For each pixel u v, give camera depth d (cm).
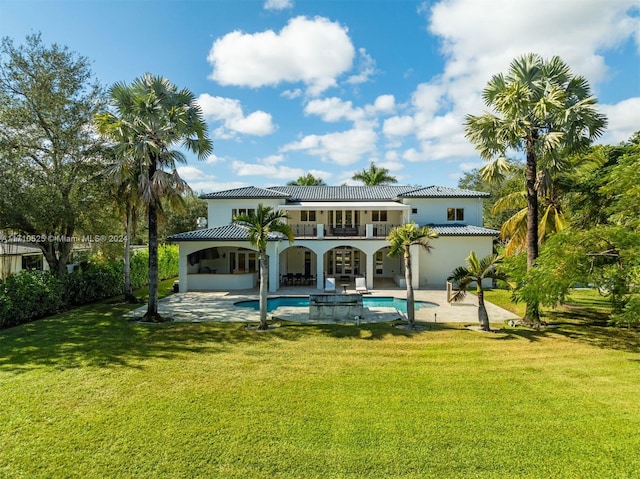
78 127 2339
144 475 657
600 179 1947
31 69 2234
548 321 1975
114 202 2458
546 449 742
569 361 1312
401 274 3819
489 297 2847
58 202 2117
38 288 1991
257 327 1817
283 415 888
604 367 1248
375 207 3559
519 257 1862
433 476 655
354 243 3312
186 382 1096
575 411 913
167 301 2641
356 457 712
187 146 2127
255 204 3712
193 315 2127
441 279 3491
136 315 2089
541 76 1872
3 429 811
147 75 1972
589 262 1548
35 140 2248
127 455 717
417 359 1334
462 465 688
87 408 917
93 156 2361
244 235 3131
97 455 717
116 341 1539
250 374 1170
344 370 1215
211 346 1486
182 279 3120
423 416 886
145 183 1892
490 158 2048
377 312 2239
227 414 891
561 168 1959
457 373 1191
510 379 1137
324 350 1442
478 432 809
